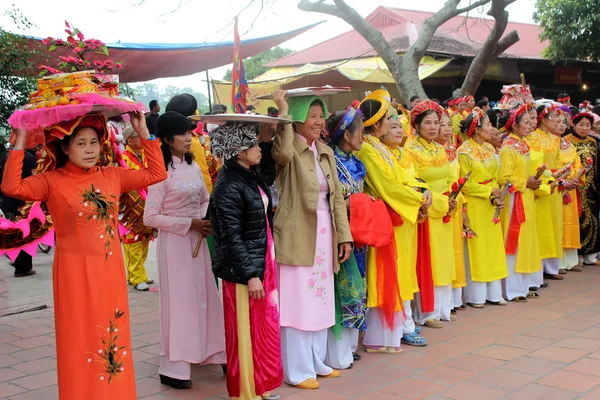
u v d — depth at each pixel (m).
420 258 5.25
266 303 3.73
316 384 4.14
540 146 6.66
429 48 14.57
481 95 16.83
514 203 6.20
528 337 5.12
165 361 4.13
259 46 11.23
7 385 4.19
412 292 4.99
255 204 3.66
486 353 4.75
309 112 4.16
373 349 4.86
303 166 4.12
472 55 14.38
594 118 7.64
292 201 4.13
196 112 4.99
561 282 7.09
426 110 5.26
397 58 11.52
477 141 5.93
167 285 4.04
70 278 3.15
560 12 14.55
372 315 4.82
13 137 2.99
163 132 4.05
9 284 7.12
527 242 6.28
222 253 3.66
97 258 3.20
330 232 4.27
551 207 7.00
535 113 6.26
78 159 3.14
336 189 4.34
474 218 5.93
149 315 5.88
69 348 3.15
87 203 3.17
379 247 4.41
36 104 3.07
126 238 4.61
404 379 4.27
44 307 6.16
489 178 5.93
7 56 8.59
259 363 3.68
